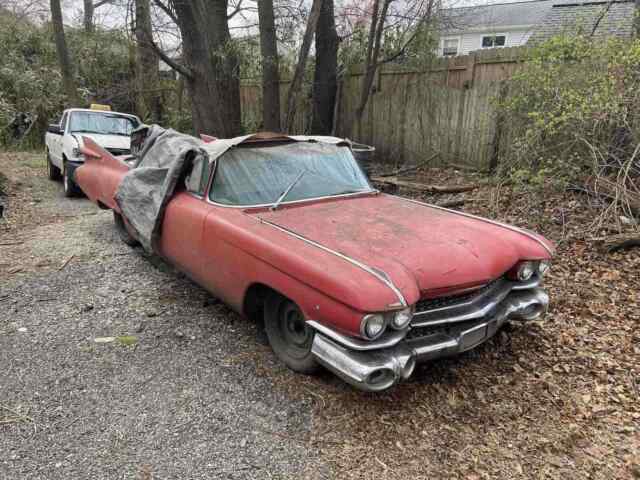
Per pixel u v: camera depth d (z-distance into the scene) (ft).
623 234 17.34
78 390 10.52
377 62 33.78
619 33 30.22
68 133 30.66
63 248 20.03
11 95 53.57
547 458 8.89
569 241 18.63
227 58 32.30
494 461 8.79
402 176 31.37
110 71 60.59
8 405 9.96
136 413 9.81
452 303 10.16
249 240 11.03
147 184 15.66
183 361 11.72
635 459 8.87
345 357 9.00
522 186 22.27
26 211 26.32
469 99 30.04
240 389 10.64
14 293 15.47
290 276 9.94
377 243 10.52
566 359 12.05
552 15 46.03
